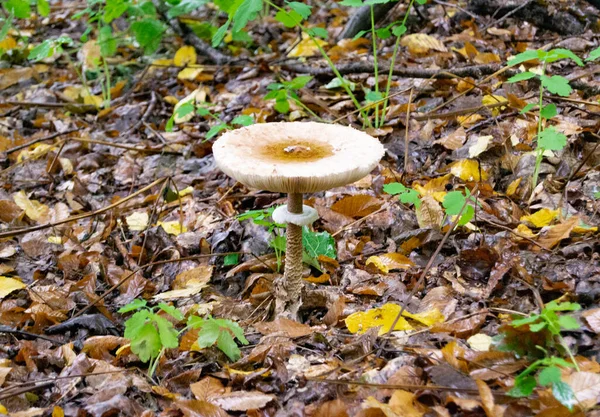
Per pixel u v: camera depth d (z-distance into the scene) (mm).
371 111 1491
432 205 1175
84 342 1074
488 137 1312
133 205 1391
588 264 1065
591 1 1633
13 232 1225
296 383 969
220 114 1606
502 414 887
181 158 1512
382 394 938
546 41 1656
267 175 963
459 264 1112
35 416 958
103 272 1230
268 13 2203
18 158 1562
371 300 1092
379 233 1205
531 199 1209
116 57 2088
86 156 1538
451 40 1714
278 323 1050
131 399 969
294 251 1077
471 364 947
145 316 976
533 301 1040
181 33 2066
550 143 1142
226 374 995
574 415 883
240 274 1187
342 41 1795
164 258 1254
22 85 1995
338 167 973
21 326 1136
